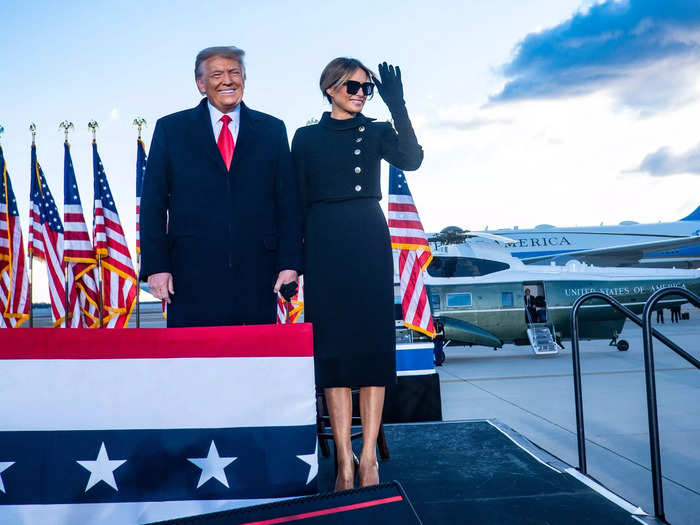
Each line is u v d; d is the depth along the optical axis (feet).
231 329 5.56
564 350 42.14
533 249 101.24
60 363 5.44
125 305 20.88
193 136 6.82
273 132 7.12
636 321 9.62
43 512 5.30
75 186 20.93
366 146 7.79
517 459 10.13
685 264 109.70
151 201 6.64
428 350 14.64
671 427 16.01
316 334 7.55
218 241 6.60
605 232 104.12
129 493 5.36
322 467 10.44
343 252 7.52
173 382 5.48
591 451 13.69
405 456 10.57
